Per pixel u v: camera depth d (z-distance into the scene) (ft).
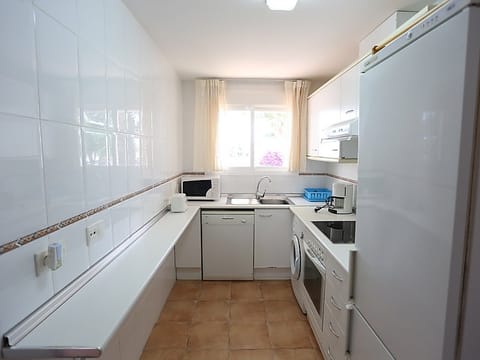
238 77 10.75
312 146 10.32
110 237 4.74
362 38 7.02
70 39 3.60
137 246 5.46
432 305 2.59
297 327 7.50
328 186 11.49
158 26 6.35
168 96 8.83
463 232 2.30
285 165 11.66
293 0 5.16
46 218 3.15
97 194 4.30
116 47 5.01
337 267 5.11
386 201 3.37
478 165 2.23
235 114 11.46
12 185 2.69
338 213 8.48
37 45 3.01
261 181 11.69
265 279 10.23
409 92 2.88
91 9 4.14
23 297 2.82
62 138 3.44
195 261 9.98
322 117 9.16
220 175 11.60
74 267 3.69
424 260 2.69
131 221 5.70
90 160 4.09
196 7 5.52
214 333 7.27
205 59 8.62
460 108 2.22
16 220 2.73
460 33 2.20
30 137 2.92
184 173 11.40
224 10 5.65
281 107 11.42
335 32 6.67
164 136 8.34
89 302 3.45
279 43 7.36
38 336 2.82
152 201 7.17
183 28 6.46
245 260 10.00
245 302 8.73
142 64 6.38
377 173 3.59
